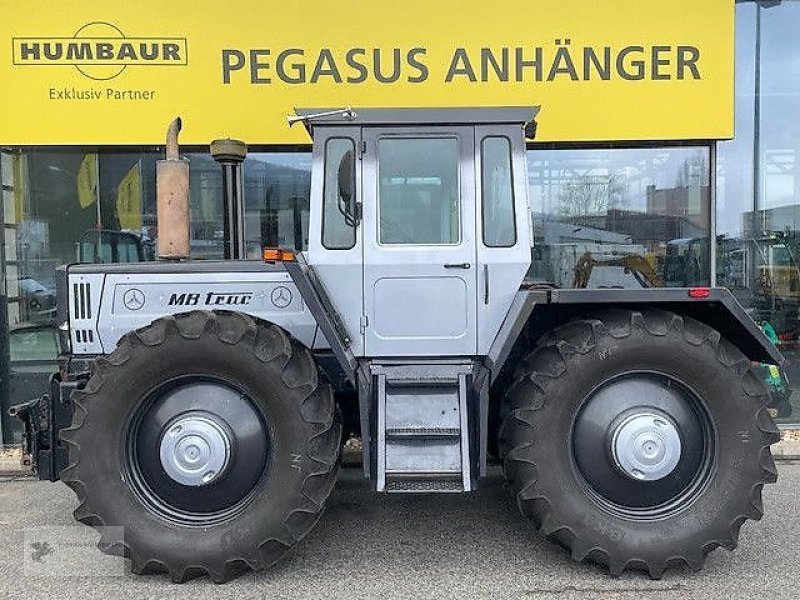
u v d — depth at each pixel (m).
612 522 3.13
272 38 5.41
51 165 5.75
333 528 3.81
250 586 3.12
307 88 5.45
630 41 5.43
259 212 5.81
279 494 3.12
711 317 3.39
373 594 3.03
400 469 3.15
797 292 6.13
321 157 3.40
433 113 3.37
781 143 6.05
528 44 5.43
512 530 3.76
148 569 3.16
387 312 3.43
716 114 5.49
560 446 3.15
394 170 3.41
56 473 3.54
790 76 6.01
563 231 5.93
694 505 3.17
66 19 5.34
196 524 3.18
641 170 5.90
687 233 5.94
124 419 3.18
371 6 5.39
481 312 3.42
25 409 3.50
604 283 5.98
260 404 3.18
